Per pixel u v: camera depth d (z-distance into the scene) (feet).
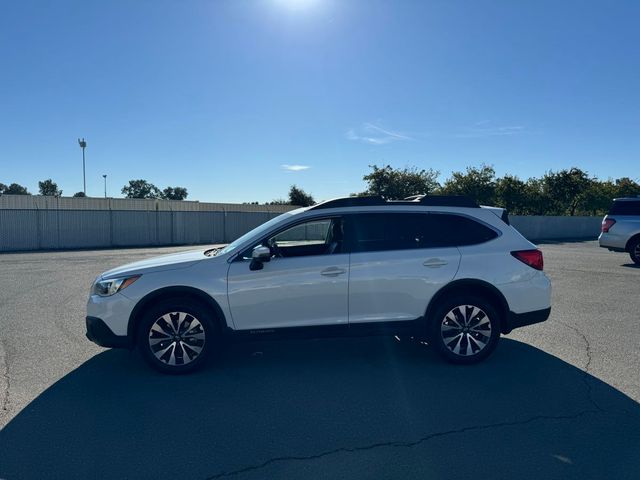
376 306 17.66
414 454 11.74
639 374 17.07
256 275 17.16
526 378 16.74
